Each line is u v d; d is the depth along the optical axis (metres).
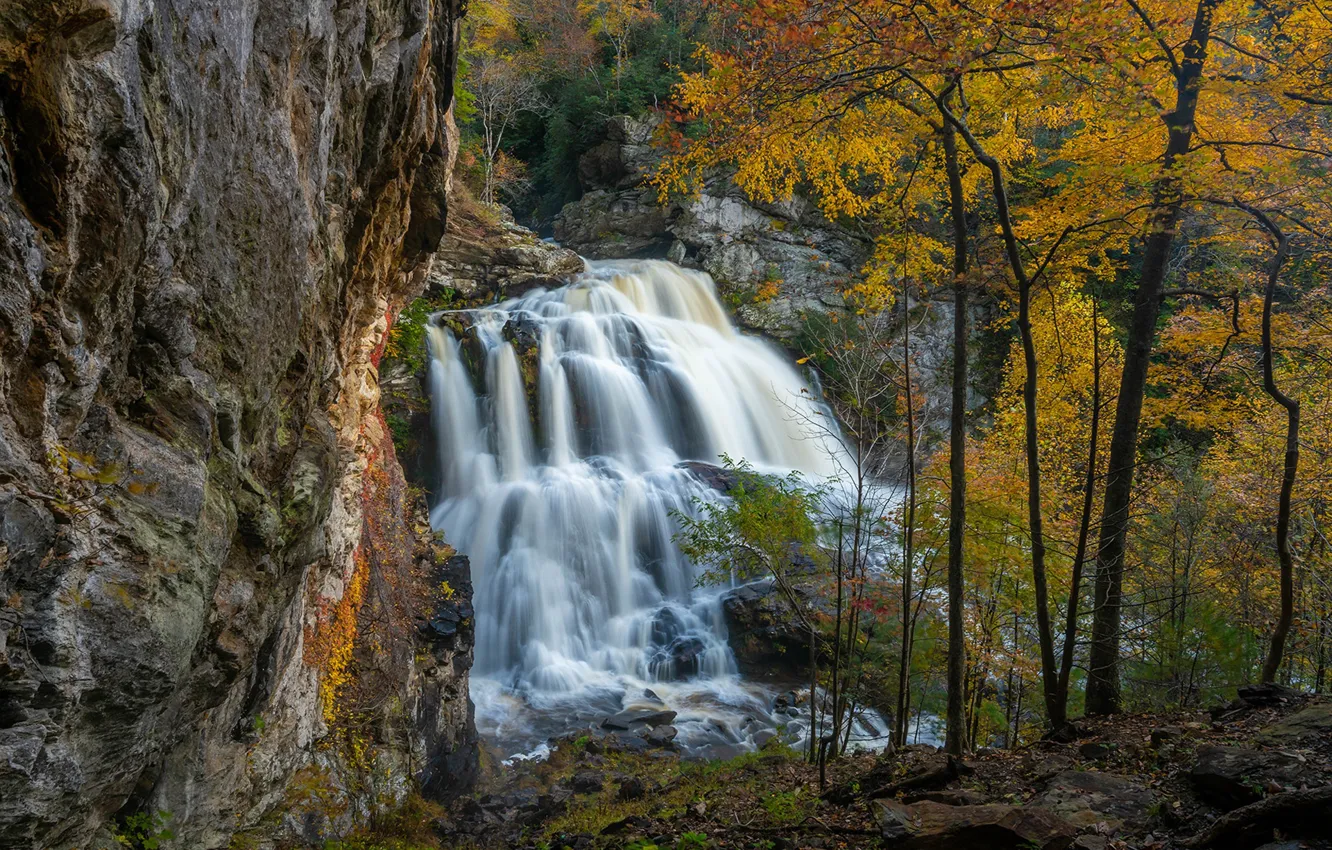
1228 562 14.40
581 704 16.05
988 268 9.10
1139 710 11.77
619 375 25.83
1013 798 6.63
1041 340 16.89
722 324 33.34
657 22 44.22
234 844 6.93
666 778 12.15
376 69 7.39
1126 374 10.28
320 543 7.29
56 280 3.25
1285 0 9.72
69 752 3.53
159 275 4.02
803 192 35.12
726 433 27.52
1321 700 7.29
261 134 4.98
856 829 6.76
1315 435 14.60
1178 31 10.11
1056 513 14.27
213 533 4.59
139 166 3.48
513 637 18.38
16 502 3.05
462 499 21.47
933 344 25.92
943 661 11.72
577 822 9.80
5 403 3.09
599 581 19.81
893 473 16.98
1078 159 10.09
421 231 11.93
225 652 5.25
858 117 10.25
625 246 37.50
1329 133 10.15
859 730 14.84
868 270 11.00
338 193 7.09
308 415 6.97
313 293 6.42
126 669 3.71
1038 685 13.44
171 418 4.29
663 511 21.06
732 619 18.28
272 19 4.98
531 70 42.47
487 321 25.22
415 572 14.01
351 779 9.49
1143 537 14.18
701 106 9.83
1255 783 5.29
